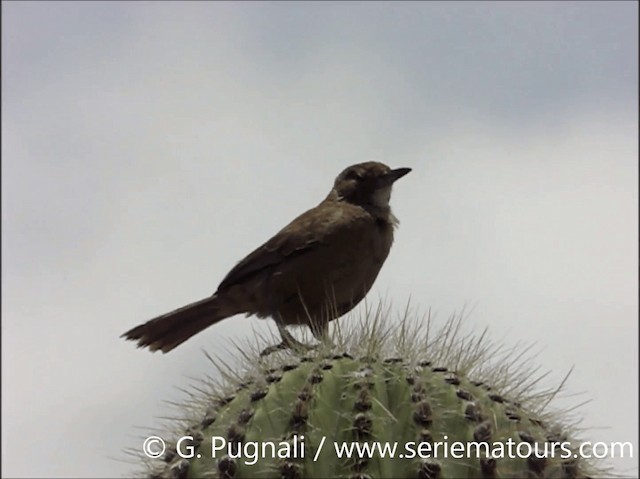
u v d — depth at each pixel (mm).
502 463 5090
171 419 5734
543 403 5656
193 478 5254
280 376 5430
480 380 5484
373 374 5281
